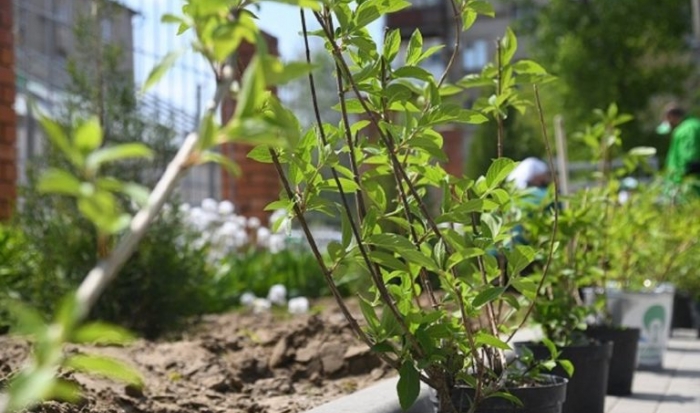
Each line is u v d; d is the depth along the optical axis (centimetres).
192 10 147
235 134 128
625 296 676
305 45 280
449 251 326
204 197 1431
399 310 289
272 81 140
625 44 3036
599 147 635
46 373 107
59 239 650
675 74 3030
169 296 670
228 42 141
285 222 291
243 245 1181
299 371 547
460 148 2184
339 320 649
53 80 1187
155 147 687
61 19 1220
